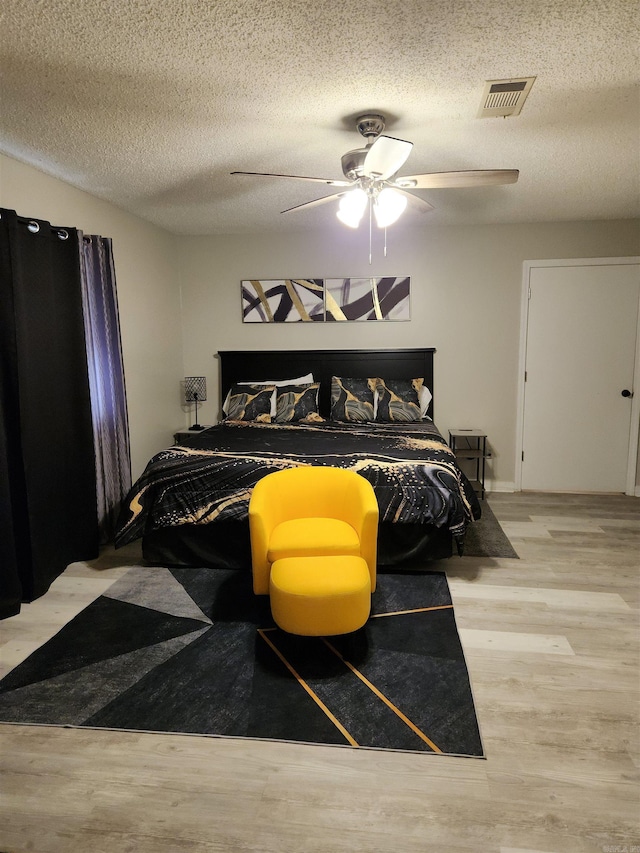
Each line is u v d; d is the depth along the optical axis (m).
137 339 4.36
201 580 3.13
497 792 1.65
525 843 1.49
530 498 4.74
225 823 1.55
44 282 3.00
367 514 2.50
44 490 3.02
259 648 2.42
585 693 2.10
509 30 1.78
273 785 1.68
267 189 3.60
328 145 2.84
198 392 5.08
